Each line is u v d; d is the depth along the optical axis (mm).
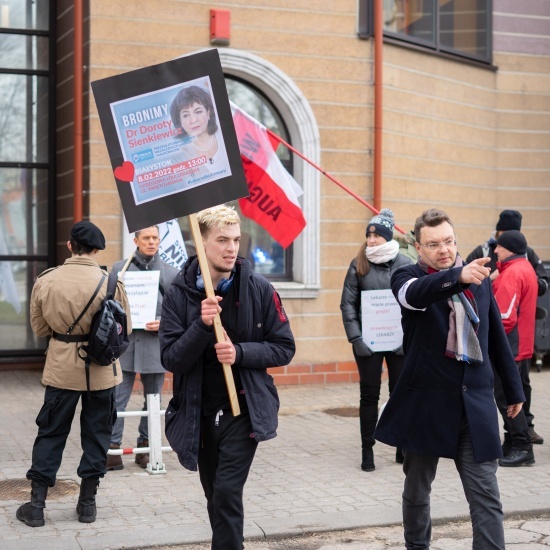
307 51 11352
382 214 7430
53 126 11703
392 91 12016
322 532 5844
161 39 10703
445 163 12812
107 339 5715
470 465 4488
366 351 7215
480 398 4504
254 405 4352
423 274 4609
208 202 4473
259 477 7125
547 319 12438
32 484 5848
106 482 6910
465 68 13109
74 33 10680
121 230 10547
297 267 11523
